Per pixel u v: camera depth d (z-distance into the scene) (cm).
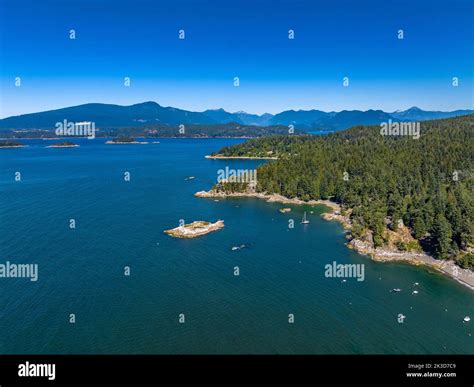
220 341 8831
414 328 9312
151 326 9369
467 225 13275
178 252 14062
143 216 18812
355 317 9794
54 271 12281
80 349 8506
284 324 9494
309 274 12250
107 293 10925
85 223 17412
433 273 12312
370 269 12656
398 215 15738
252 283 11631
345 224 17588
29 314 9812
